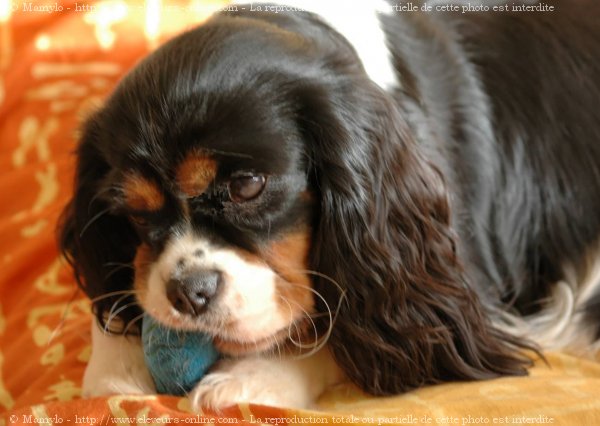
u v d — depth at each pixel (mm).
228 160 797
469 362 879
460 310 879
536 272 976
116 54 1337
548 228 969
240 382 828
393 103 864
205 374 842
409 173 859
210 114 797
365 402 851
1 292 1048
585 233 970
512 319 944
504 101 961
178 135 797
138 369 870
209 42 825
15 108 1298
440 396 843
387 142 848
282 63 824
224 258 807
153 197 818
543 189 965
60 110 1271
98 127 855
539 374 881
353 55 875
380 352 858
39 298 1029
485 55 966
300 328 845
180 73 808
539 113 963
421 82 918
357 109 836
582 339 946
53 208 1144
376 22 925
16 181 1187
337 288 845
